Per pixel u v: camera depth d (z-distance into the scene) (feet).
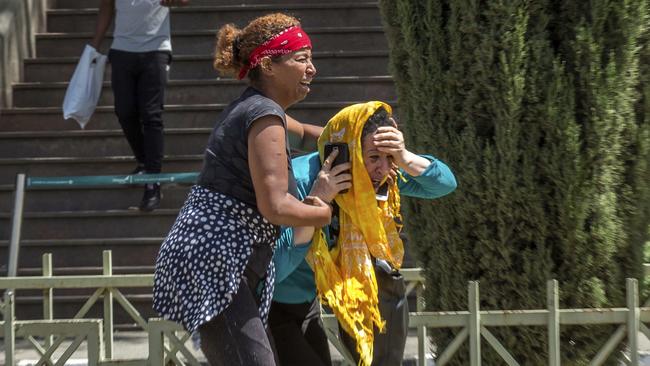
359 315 31.01
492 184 35.78
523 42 35.14
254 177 28.60
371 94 75.56
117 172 71.92
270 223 29.66
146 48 65.98
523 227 35.96
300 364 32.53
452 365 37.76
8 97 76.74
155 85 66.28
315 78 75.87
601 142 35.32
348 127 31.60
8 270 57.52
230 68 31.40
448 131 36.83
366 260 31.40
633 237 36.99
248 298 29.04
